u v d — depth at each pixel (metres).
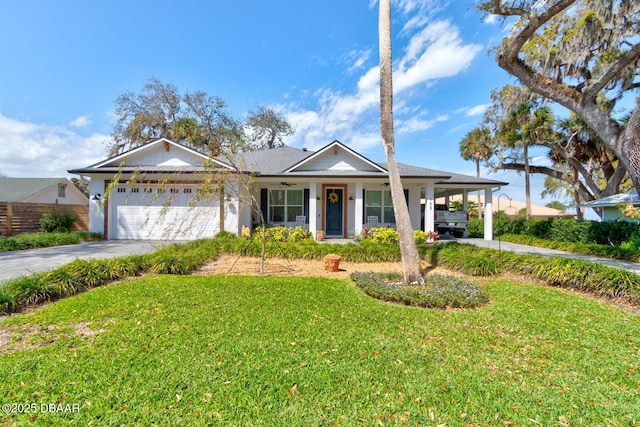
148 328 3.91
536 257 7.62
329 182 14.99
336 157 14.67
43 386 2.63
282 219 16.16
